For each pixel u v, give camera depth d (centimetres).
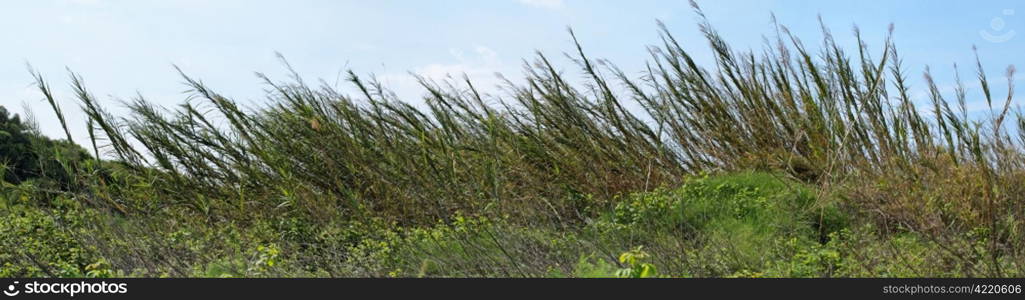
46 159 873
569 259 585
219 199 882
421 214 820
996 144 710
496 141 902
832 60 842
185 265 638
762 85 915
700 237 641
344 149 865
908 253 575
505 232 667
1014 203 666
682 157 927
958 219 677
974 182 692
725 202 731
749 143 909
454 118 933
